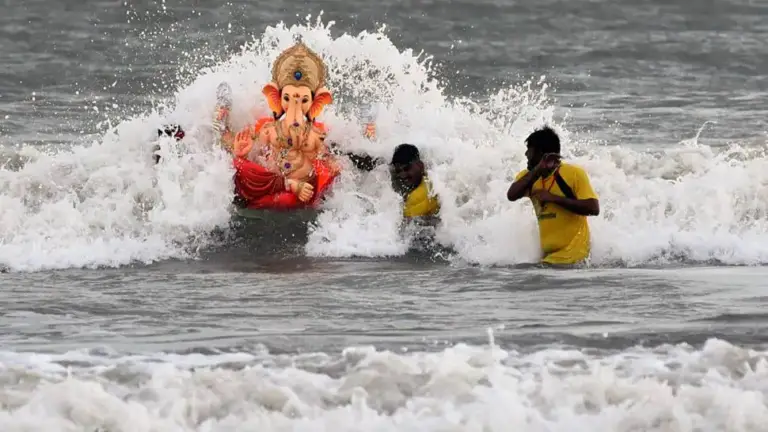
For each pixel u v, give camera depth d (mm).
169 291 28062
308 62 34250
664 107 53844
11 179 35375
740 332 23203
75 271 31094
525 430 18188
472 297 27328
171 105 48625
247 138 34500
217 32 69938
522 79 63250
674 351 21828
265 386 19375
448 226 33812
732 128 48406
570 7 75750
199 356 21469
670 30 73375
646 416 18484
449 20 74000
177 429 18188
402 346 22188
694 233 33438
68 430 17922
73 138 45188
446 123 36438
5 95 55531
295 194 34281
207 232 34000
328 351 21875
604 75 64250
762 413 18562
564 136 40125
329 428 18188
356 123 35625
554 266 31438
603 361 21062
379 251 33219
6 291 27969
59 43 66250
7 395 18984
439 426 18203
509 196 31875
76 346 22359
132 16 71250
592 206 31016
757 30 73625
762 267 31219
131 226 34094
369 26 73312
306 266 31750
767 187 35375
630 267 31500
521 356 21453
